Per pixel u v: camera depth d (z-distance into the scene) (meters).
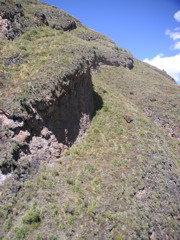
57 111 18.56
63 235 12.60
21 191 13.78
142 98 43.19
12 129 14.90
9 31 23.62
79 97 22.62
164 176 20.67
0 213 12.35
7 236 11.78
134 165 19.23
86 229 13.26
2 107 15.16
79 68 21.83
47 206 13.62
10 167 13.95
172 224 17.42
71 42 26.48
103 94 30.09
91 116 24.52
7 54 19.77
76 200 14.47
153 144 23.41
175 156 26.89
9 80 17.41
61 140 18.45
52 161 16.89
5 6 25.25
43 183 14.88
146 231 14.98
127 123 25.34
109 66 51.66
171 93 50.75
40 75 18.23
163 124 39.34
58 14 58.16
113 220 14.27
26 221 12.47
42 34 26.47
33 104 16.31
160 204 17.84
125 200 15.98
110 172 17.69
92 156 18.98
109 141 21.17
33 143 15.98
